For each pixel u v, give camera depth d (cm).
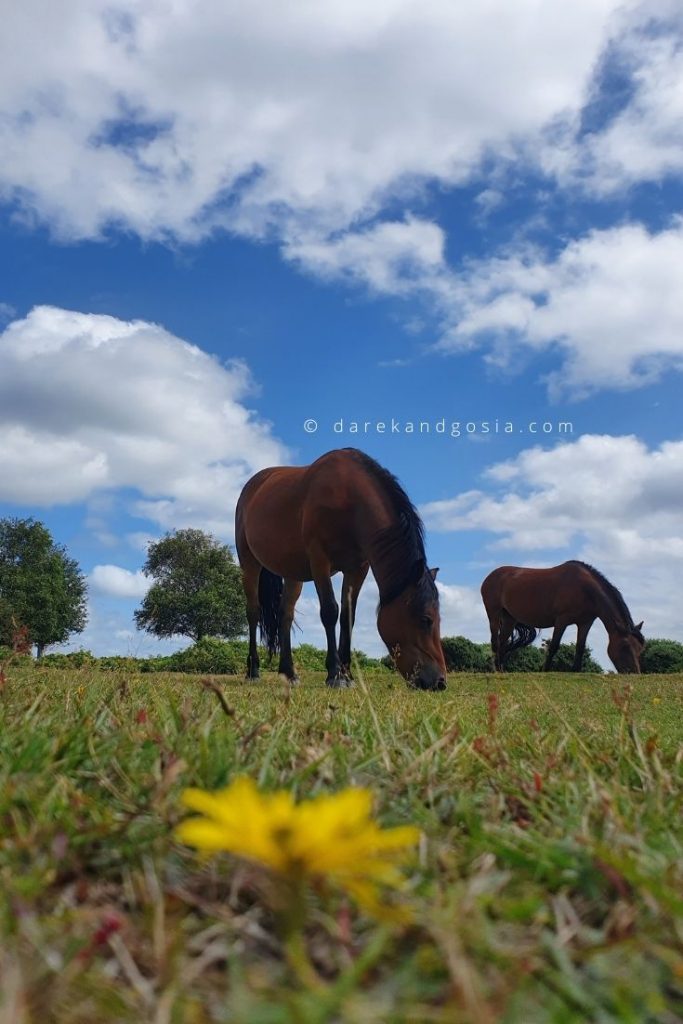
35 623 3797
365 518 724
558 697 579
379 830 104
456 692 651
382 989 55
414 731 207
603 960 63
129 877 80
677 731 304
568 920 75
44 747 133
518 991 54
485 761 161
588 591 1525
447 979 60
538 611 1602
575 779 147
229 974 60
